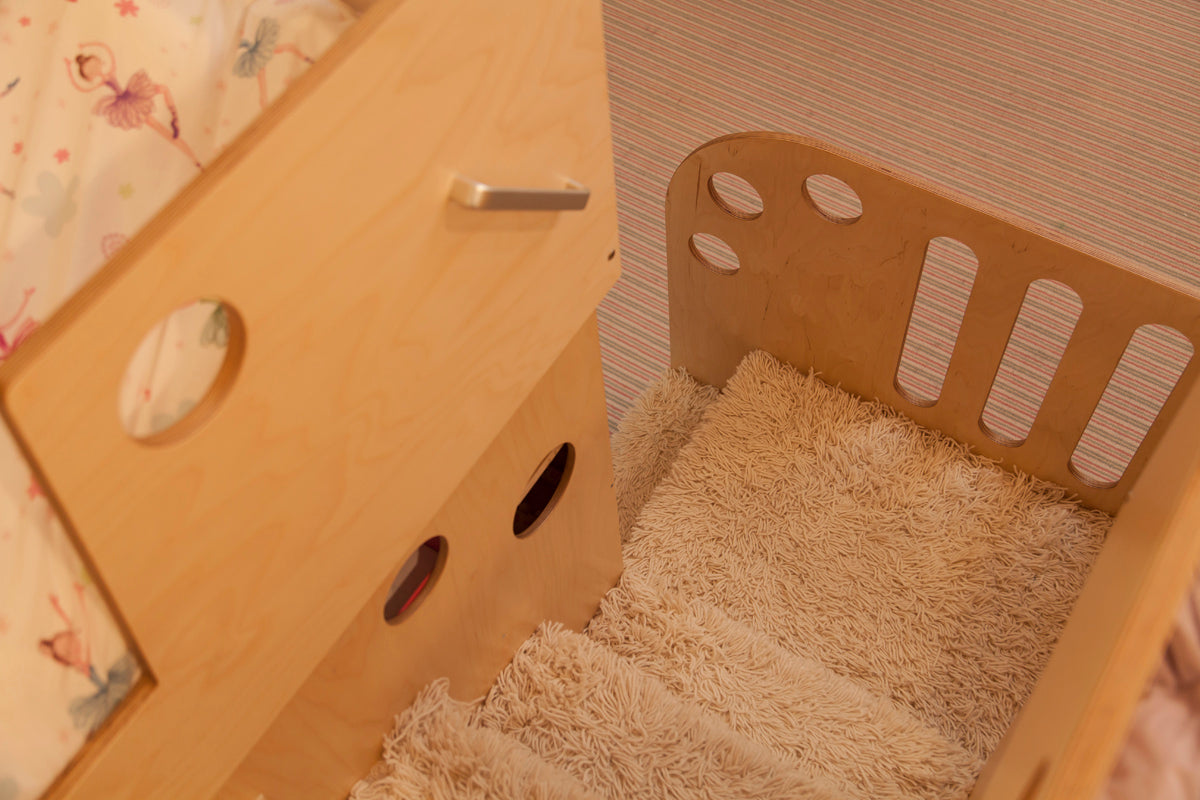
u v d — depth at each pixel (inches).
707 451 72.9
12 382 20.3
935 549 67.1
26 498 27.5
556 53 33.5
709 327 78.4
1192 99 98.5
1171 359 83.4
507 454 48.1
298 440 30.0
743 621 67.1
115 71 35.6
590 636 65.7
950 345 85.5
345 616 37.7
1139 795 36.8
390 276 30.6
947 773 56.7
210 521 27.9
